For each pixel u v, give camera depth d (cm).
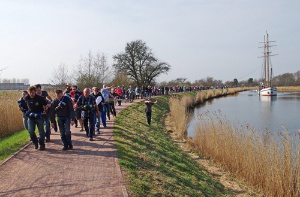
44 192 654
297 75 11544
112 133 1320
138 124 1847
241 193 1034
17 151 998
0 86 5588
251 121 2647
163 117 2792
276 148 1065
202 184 987
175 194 757
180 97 4772
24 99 1102
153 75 6184
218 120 1546
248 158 1155
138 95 4078
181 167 1099
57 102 1005
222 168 1293
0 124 1491
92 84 3134
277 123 2516
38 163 865
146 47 6119
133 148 1094
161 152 1226
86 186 691
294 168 994
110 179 737
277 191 992
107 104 1727
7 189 671
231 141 1301
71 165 847
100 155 952
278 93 8338
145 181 770
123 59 6081
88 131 1240
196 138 1634
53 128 1391
